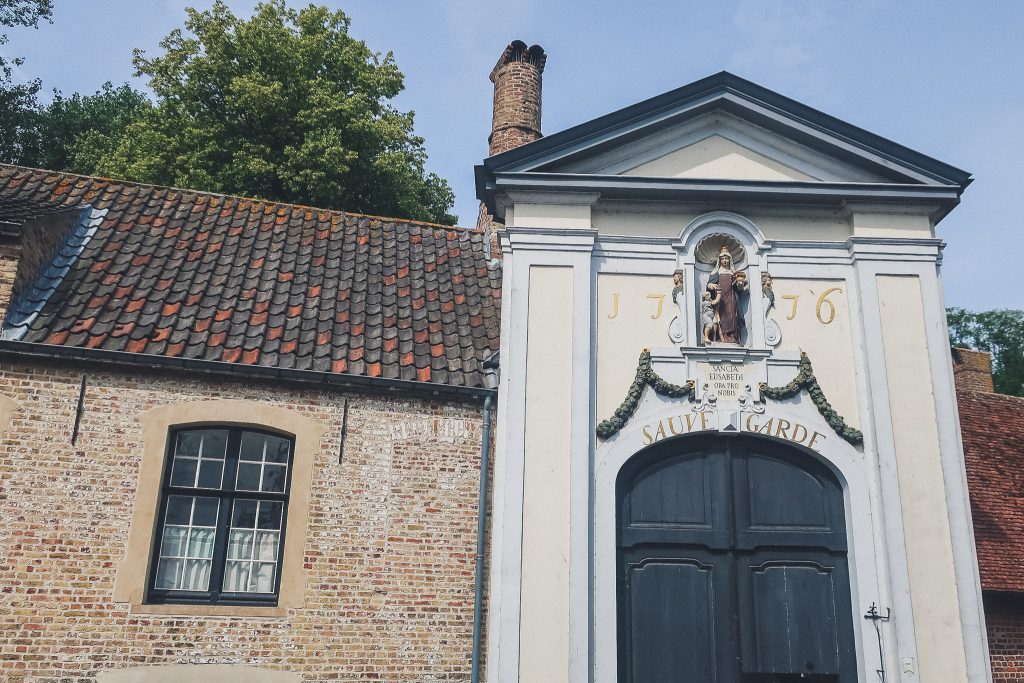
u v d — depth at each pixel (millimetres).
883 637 8484
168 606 7805
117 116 25516
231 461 8492
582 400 9039
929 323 9445
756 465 9320
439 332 9789
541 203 9766
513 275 9461
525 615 8320
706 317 9602
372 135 19469
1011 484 11742
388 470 8641
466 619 8383
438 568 8469
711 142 10188
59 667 7449
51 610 7551
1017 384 30047
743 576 8898
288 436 8602
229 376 8539
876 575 8695
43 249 9078
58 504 7812
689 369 9344
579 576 8453
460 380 9047
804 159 10141
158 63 19188
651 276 9703
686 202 9898
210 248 10586
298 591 8109
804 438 9141
